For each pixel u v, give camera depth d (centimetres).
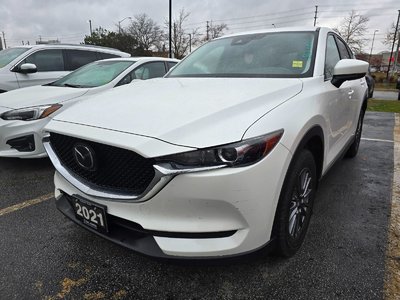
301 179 218
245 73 282
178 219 174
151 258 182
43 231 274
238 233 177
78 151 196
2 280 215
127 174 183
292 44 298
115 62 536
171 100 216
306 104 220
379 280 209
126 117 197
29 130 385
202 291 204
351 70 264
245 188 168
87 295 203
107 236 199
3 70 613
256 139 172
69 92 427
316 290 202
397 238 258
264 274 216
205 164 166
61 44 704
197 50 354
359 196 340
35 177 395
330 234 264
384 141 603
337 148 317
